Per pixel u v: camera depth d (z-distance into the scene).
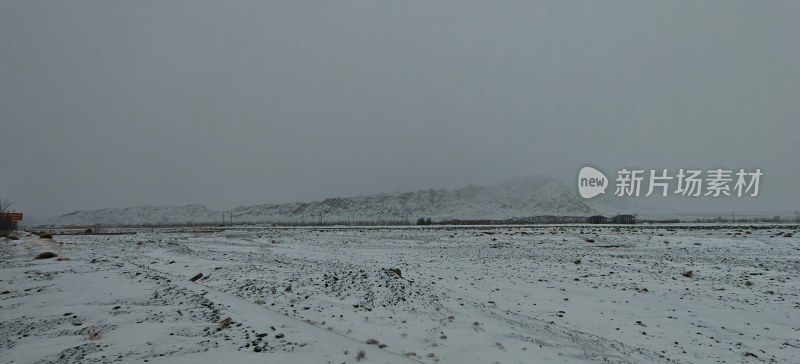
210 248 40.41
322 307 14.93
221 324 10.36
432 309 15.50
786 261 27.58
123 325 10.30
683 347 13.12
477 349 11.41
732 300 18.23
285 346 8.81
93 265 20.69
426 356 10.65
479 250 37.53
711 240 40.28
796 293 19.08
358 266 24.42
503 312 16.56
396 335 12.30
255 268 23.27
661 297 18.95
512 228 68.81
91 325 10.34
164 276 18.09
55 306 12.34
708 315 16.44
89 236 63.34
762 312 16.56
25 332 9.81
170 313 11.56
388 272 20.80
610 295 19.50
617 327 15.14
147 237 59.22
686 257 30.58
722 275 23.22
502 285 21.67
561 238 45.91
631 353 12.22
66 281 15.96
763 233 45.84
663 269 25.50
